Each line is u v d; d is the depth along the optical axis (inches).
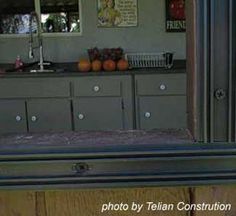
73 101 160.2
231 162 30.8
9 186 31.3
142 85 157.0
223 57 29.9
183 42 176.7
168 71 155.3
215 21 29.6
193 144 30.9
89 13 177.5
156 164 31.0
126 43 178.5
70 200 32.4
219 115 30.5
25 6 177.9
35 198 32.4
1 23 180.4
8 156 31.1
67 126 162.1
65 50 180.9
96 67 159.3
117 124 160.6
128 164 31.0
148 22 176.6
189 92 33.2
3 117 163.3
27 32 179.8
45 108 161.5
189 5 32.0
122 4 175.9
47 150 31.2
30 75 159.2
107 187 31.1
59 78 158.9
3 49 182.1
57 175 31.3
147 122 159.2
